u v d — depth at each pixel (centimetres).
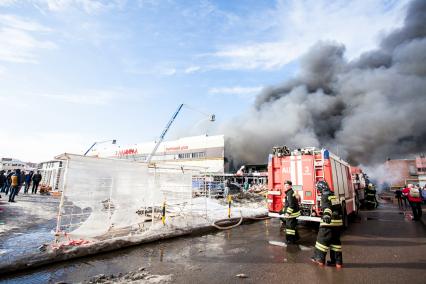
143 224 797
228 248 643
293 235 698
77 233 599
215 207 1477
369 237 798
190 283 409
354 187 1362
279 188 936
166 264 509
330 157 887
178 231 779
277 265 507
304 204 862
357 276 448
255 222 1113
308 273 461
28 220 889
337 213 516
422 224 1070
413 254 596
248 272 465
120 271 464
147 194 760
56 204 1358
